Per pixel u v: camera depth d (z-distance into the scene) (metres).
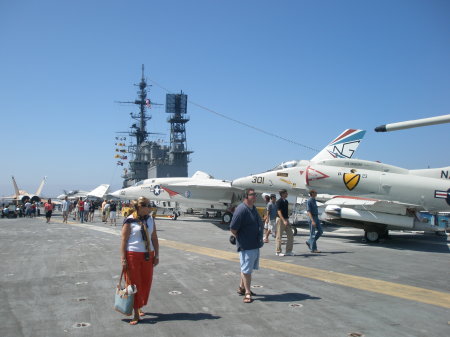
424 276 8.09
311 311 5.55
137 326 4.92
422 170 15.95
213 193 26.53
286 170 18.55
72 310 5.58
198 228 20.59
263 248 12.41
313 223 11.31
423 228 13.62
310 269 8.78
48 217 26.70
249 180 19.28
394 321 5.11
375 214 13.90
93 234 17.20
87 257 10.41
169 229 19.89
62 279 7.62
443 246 13.30
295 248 12.52
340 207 14.62
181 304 5.91
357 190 15.93
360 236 16.78
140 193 29.12
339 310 5.60
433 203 14.89
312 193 11.49
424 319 5.20
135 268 5.12
